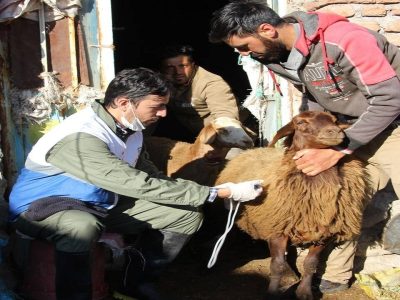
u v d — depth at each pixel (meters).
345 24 2.23
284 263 2.50
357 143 2.26
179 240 2.43
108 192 2.30
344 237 2.45
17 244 2.33
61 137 2.23
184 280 2.78
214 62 5.77
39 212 2.18
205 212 3.08
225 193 2.30
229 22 2.21
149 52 5.89
